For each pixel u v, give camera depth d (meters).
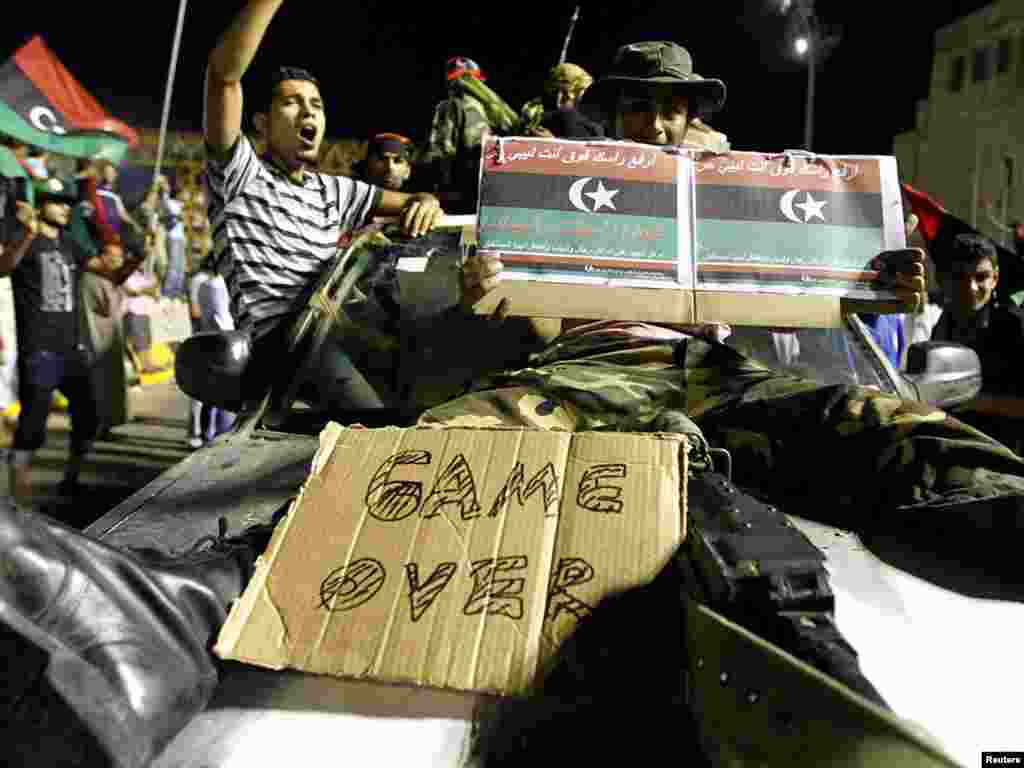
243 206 2.86
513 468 1.51
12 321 6.57
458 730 1.16
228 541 1.51
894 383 2.39
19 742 0.98
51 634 1.04
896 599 1.45
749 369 2.07
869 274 2.26
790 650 1.07
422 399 2.52
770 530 1.28
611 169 2.32
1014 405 4.83
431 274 2.65
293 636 1.29
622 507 1.42
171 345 11.15
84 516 4.61
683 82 2.76
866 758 0.90
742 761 1.01
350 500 1.50
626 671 1.22
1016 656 1.31
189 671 1.15
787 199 2.31
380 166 5.02
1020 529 1.53
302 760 1.10
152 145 15.89
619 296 2.24
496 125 5.14
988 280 4.90
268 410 2.36
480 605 1.30
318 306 2.61
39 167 6.16
